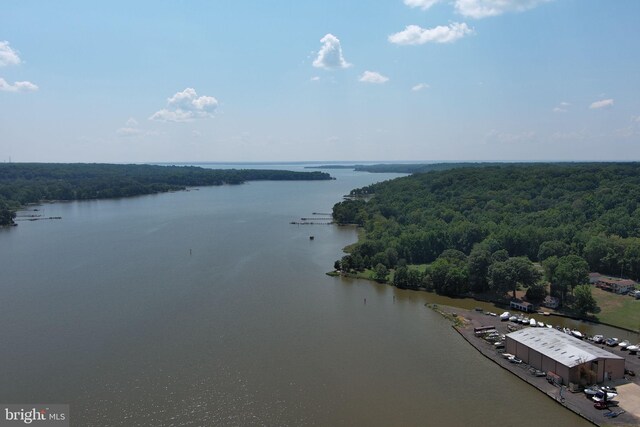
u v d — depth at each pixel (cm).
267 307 15175
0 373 10650
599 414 9106
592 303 14438
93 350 11806
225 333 12950
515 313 14875
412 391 10056
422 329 13500
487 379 10612
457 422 8975
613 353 11469
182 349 11906
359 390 10069
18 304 15162
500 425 8894
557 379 10256
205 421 8900
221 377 10525
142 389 10006
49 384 10194
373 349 12062
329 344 12338
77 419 8931
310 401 9619
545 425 8906
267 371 10825
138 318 13975
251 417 9044
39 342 12256
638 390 9950
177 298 15862
